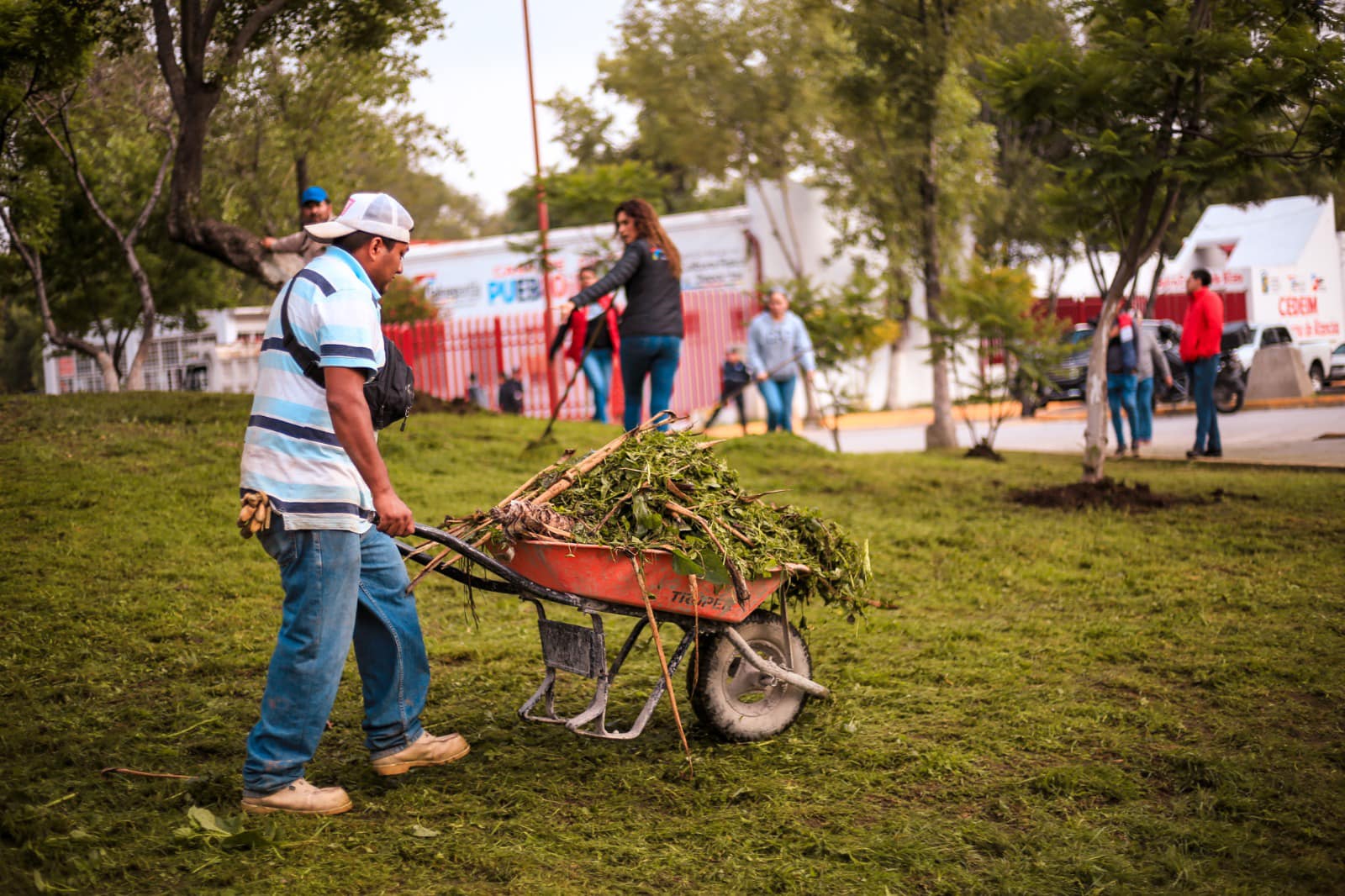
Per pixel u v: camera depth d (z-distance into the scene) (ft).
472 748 14.61
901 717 15.75
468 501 29.89
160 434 34.76
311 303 12.11
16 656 17.69
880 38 53.31
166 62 38.68
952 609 22.13
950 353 56.80
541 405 94.58
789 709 15.26
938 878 10.90
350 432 11.93
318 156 54.39
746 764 14.03
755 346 48.37
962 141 60.64
